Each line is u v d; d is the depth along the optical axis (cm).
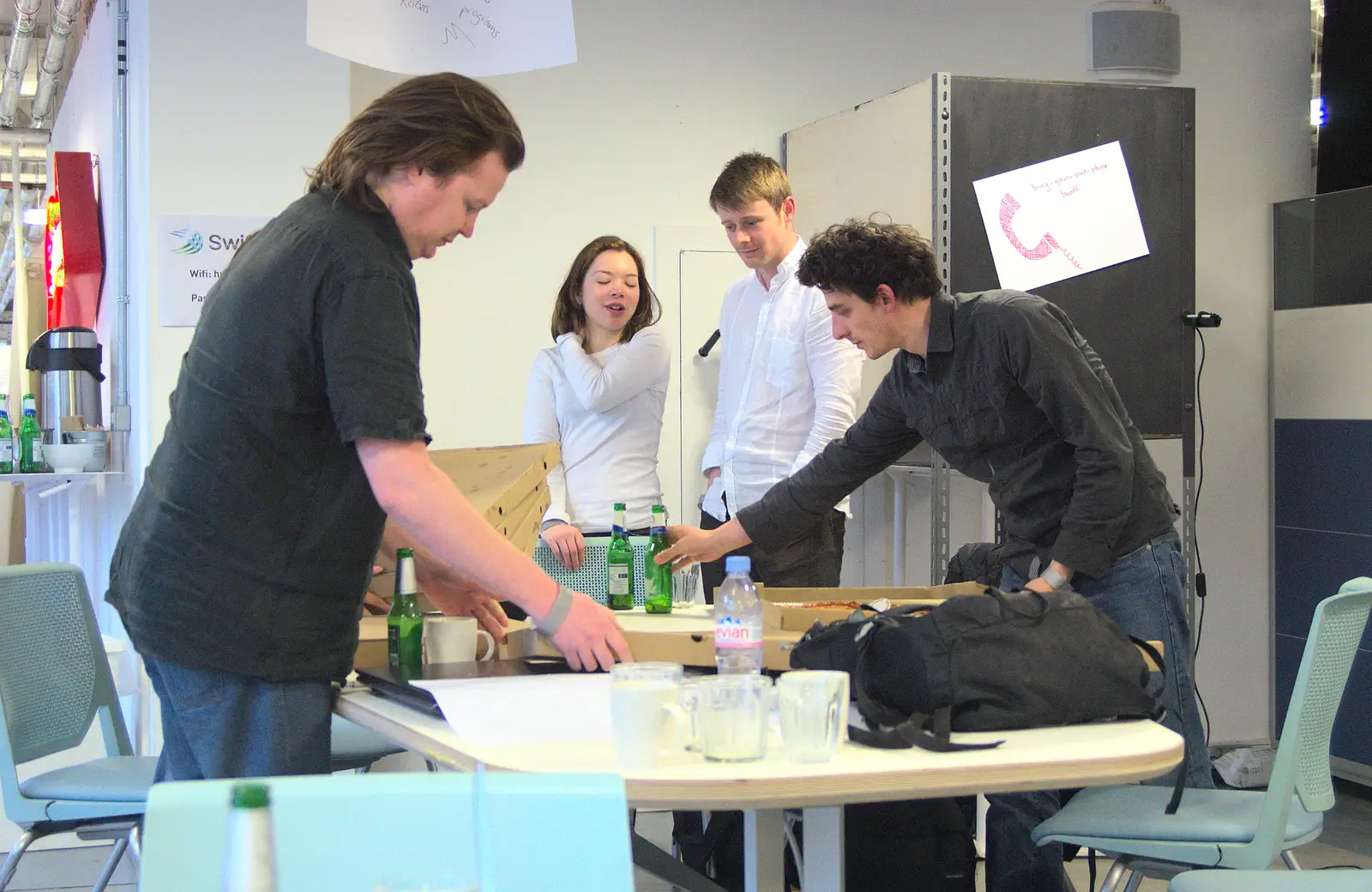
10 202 859
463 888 94
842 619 193
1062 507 242
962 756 143
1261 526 489
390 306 164
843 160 402
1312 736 211
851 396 328
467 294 421
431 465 167
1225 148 483
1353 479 451
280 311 161
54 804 245
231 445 163
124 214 411
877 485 436
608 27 430
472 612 218
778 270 342
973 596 166
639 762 139
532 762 142
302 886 92
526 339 426
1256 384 488
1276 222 485
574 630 173
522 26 301
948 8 456
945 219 353
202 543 164
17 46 537
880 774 137
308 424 167
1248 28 484
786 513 272
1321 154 472
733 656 174
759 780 134
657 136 435
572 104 428
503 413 424
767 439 342
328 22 285
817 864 154
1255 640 489
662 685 141
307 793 93
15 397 677
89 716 275
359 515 172
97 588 466
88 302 465
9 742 247
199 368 165
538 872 94
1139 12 464
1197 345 481
